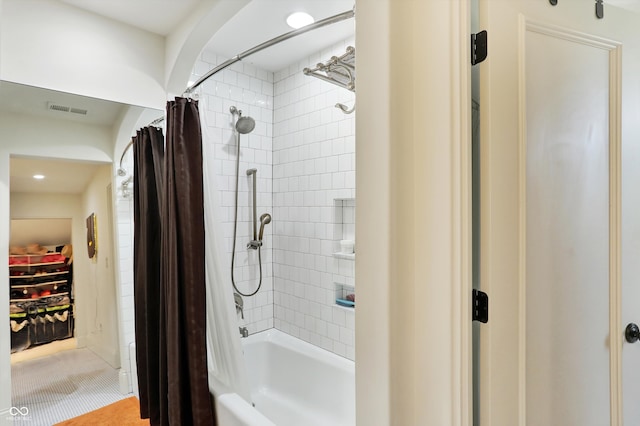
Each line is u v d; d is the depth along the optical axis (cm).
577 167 104
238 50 245
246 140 267
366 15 98
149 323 189
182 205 162
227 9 153
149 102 192
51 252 162
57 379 162
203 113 175
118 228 183
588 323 107
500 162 91
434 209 93
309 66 253
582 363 106
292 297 272
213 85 247
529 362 97
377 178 95
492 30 90
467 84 89
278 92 279
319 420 225
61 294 164
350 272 232
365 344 99
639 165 114
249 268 271
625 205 111
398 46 94
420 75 96
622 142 110
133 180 188
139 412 184
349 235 242
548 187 99
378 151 95
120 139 183
